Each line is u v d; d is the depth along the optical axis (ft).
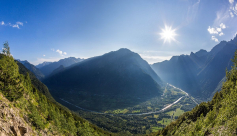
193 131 95.09
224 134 53.67
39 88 560.20
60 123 165.17
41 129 103.65
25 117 89.51
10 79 94.84
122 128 566.77
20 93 98.99
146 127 583.99
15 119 73.20
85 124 232.73
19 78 121.70
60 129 148.46
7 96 84.17
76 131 199.00
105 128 556.51
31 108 107.04
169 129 255.50
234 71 102.17
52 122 146.72
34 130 92.22
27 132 79.10
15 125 69.92
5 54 120.37
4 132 58.34
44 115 141.69
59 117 186.39
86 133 211.00
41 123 106.93
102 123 599.57
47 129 118.73
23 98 106.83
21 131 73.61
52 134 122.01
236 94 73.61
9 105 77.46
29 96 139.44
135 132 534.37
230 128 52.70
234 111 63.77
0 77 88.53
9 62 114.62
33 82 565.12
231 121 54.80
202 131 80.64
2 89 84.43
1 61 102.73
